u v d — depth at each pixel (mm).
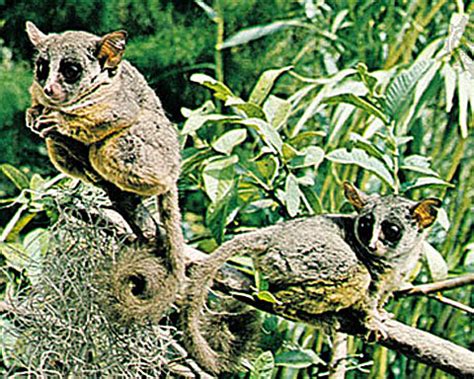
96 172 3346
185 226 6051
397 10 5801
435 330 5578
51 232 3592
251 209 4531
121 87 3232
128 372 3531
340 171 5391
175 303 3650
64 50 3186
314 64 6500
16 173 4316
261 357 4008
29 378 3537
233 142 4246
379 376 5371
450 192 5570
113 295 3502
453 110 5535
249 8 7562
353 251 3596
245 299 3662
